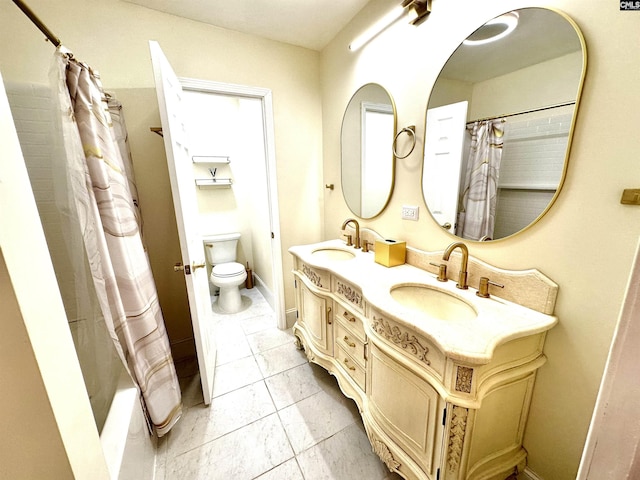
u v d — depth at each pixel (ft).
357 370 4.45
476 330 2.79
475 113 3.73
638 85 2.30
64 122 3.10
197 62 5.59
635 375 1.03
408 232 5.10
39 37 4.28
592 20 2.53
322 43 6.56
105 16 4.77
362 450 4.26
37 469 1.57
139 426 3.53
